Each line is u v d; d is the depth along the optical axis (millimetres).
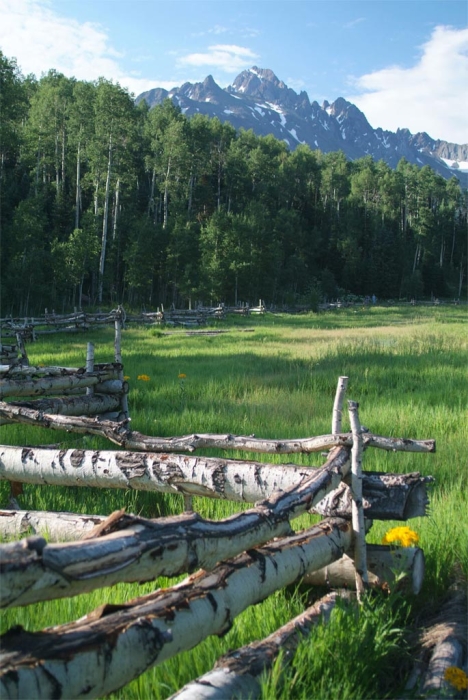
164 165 73125
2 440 7867
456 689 2963
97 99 59031
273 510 3307
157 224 66375
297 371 14156
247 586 3053
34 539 2211
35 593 2203
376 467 6621
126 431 5391
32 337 24953
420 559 4004
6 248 47625
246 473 4309
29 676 2119
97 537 2523
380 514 4012
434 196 138750
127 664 2387
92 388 8859
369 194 124562
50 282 50125
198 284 62312
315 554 3596
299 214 109562
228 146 105625
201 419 9273
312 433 8469
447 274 125062
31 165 67625
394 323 39625
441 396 11367
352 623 3406
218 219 64125
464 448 7676
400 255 107875
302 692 2922
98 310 52062
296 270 82688
